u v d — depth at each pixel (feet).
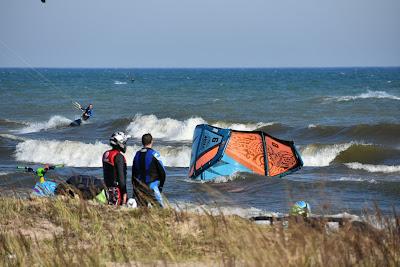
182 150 304.71
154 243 90.63
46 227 100.99
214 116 499.92
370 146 300.20
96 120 501.97
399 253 76.79
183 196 193.77
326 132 380.99
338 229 85.30
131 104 651.66
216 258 82.74
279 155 228.43
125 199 117.70
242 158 226.58
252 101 637.30
